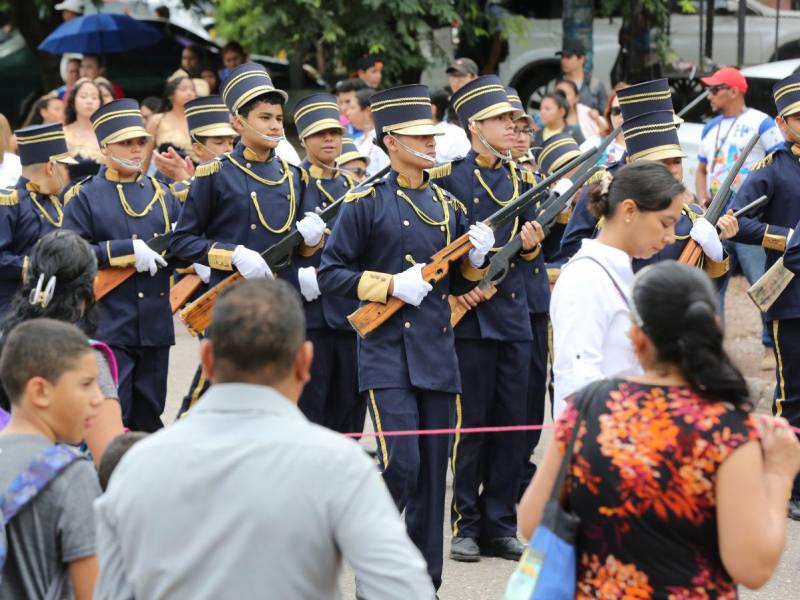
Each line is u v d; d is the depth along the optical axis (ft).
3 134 32.63
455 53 60.29
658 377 12.84
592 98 53.16
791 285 27.78
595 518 12.68
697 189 42.45
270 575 11.60
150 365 28.58
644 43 56.44
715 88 40.91
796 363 28.12
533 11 61.36
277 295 12.29
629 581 12.53
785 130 29.58
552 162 31.78
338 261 23.03
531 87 61.93
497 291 25.84
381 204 23.29
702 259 24.38
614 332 17.22
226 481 11.70
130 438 15.19
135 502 11.87
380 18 54.65
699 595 12.36
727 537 12.16
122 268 27.73
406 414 22.57
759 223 28.78
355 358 28.53
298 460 11.74
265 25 54.65
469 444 25.80
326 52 58.23
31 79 68.18
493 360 25.90
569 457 12.84
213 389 12.17
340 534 11.69
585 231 25.93
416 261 23.27
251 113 27.40
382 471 22.50
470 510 25.91
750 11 54.95
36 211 29.17
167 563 11.73
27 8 66.23
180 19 67.00
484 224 23.63
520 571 12.75
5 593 14.12
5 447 14.88
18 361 15.07
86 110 39.99
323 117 29.40
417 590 11.63
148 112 49.52
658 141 24.84
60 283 18.92
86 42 63.16
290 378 12.27
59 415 15.17
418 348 22.81
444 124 37.60
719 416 12.32
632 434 12.47
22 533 14.15
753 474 12.15
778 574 24.27
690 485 12.23
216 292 26.78
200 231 27.48
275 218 27.78
